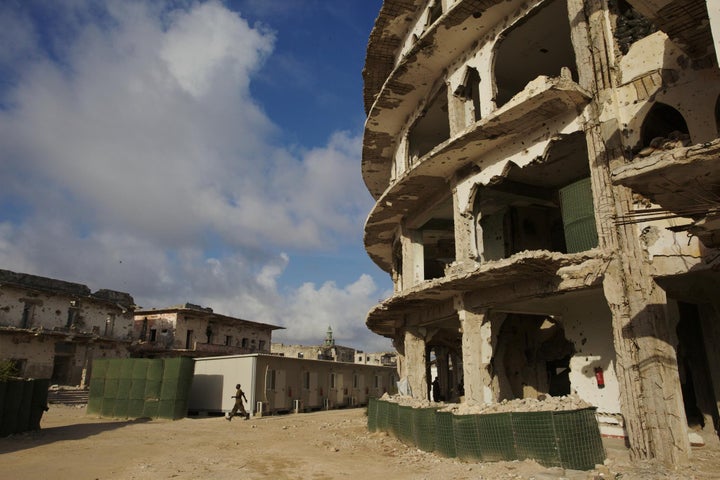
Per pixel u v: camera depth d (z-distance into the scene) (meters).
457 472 10.73
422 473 11.13
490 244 21.22
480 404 13.38
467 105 17.73
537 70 19.31
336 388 39.66
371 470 11.94
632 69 12.84
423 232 24.25
